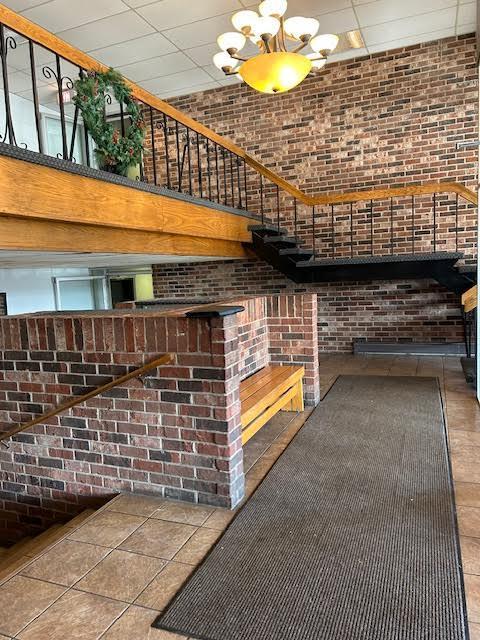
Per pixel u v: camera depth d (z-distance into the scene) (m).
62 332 2.51
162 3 4.31
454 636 1.42
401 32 5.11
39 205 2.31
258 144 6.27
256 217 5.44
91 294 7.86
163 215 3.45
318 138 5.98
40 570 1.83
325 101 5.90
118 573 1.79
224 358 2.16
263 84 3.40
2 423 2.75
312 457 2.79
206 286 6.95
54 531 2.46
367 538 1.95
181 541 1.99
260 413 2.82
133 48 5.19
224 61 3.72
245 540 1.97
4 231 2.32
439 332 5.76
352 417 3.48
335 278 5.18
